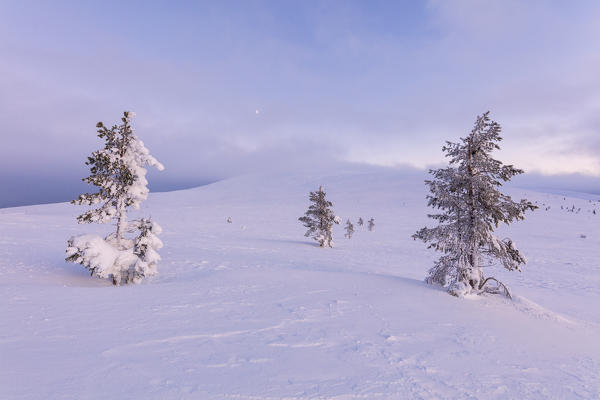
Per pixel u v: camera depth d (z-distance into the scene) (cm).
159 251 2261
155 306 710
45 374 364
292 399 340
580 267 2620
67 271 1454
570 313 1170
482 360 511
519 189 16425
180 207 11081
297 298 845
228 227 5297
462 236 1117
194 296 830
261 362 436
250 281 1066
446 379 427
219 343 500
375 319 692
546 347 620
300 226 5875
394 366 454
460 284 1029
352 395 359
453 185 1132
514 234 5659
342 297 877
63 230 3350
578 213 10231
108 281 1359
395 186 16725
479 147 1119
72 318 595
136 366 399
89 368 387
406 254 2989
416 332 625
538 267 2577
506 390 412
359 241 4172
